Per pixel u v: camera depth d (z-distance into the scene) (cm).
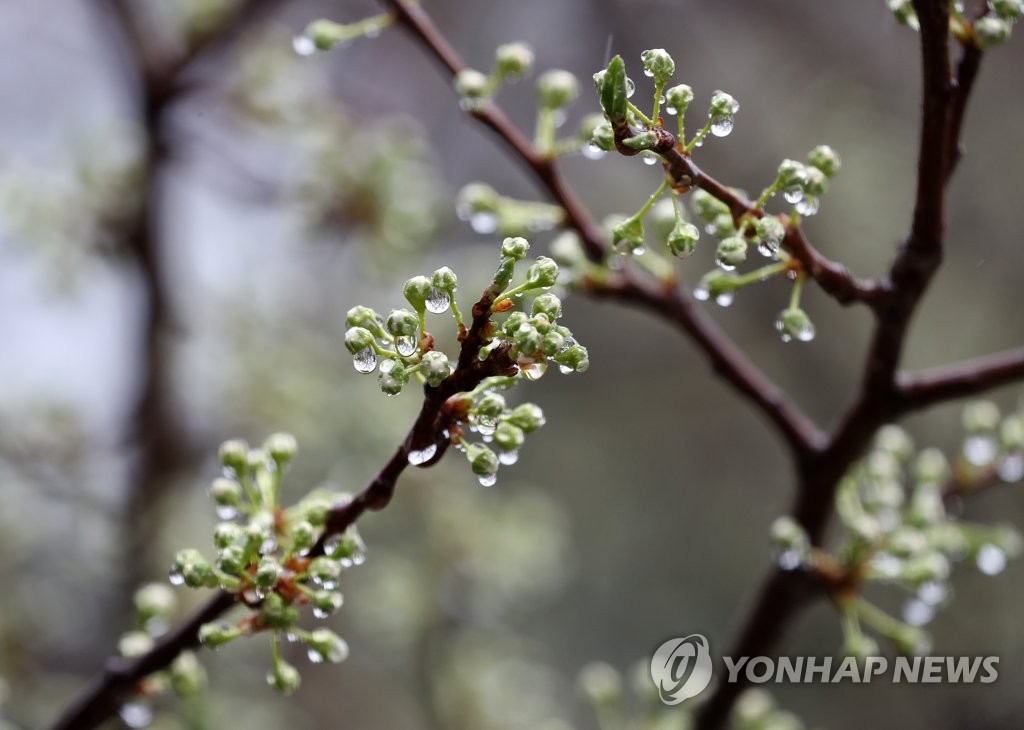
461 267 636
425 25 341
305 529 202
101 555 620
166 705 459
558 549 702
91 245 568
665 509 981
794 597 333
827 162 220
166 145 560
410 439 185
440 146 911
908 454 362
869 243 851
